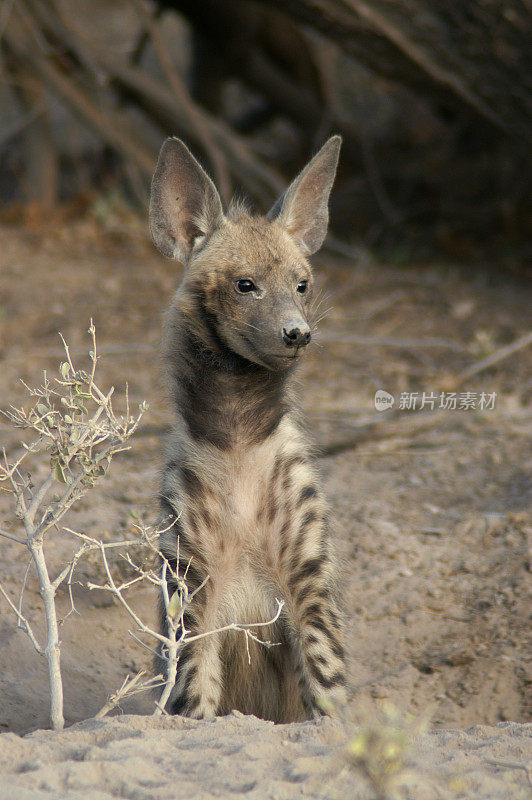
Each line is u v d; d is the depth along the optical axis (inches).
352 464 470.6
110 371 609.3
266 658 293.9
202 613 278.2
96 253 876.0
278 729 208.5
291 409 301.9
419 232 980.6
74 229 917.2
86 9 1288.1
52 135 980.6
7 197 1070.4
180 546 279.4
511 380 594.6
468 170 1037.8
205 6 925.2
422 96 797.9
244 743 197.8
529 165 865.5
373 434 506.0
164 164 306.0
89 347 647.8
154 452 479.5
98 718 227.5
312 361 641.0
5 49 876.6
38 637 336.2
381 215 1012.5
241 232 297.7
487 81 722.8
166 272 830.5
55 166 992.2
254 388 285.4
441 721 311.4
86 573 351.9
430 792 172.1
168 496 286.5
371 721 185.5
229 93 1374.3
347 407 553.3
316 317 326.0
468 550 381.4
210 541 282.2
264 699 299.1
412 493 431.8
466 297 789.2
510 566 367.2
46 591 229.9
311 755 190.9
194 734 208.1
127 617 351.3
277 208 323.0
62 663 328.5
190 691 267.3
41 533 229.8
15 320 698.8
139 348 638.5
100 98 886.4
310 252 327.0
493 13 663.8
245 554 285.9
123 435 237.5
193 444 289.0
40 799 167.8
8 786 172.4
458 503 422.0
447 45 699.4
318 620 283.3
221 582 285.9
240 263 285.7
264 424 286.8
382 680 324.5
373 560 375.9
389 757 166.9
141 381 592.4
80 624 345.7
